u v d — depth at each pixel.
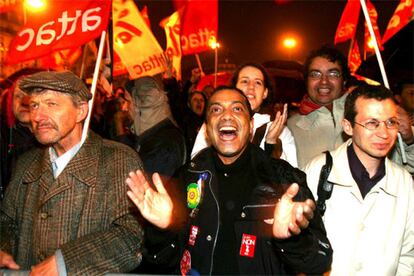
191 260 2.46
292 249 2.24
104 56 5.10
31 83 2.48
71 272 2.32
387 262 2.59
